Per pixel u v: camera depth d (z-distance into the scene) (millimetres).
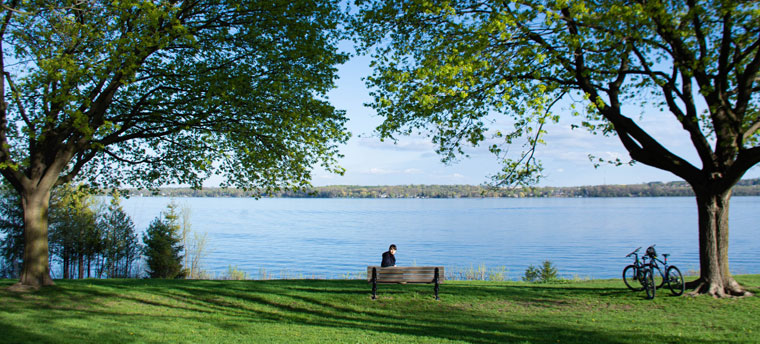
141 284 13844
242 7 13945
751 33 10328
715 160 11039
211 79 13117
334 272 53344
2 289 11586
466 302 11430
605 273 53344
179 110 14203
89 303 10734
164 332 8406
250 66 14453
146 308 10594
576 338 8055
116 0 11336
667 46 11641
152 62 13875
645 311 9914
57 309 9922
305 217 179750
